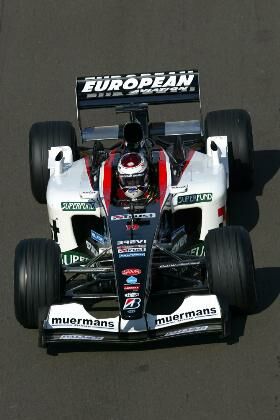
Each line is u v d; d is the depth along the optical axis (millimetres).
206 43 62250
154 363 37438
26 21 65812
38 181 47750
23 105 58781
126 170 39562
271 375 36375
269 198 48562
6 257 45938
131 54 62000
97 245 41594
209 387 36031
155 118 56406
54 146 47500
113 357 37969
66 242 41781
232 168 47469
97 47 62906
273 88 58000
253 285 37375
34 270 37594
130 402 35656
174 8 65562
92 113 57625
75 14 66000
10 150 54656
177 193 40719
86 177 42875
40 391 36688
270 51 61000
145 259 37375
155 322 36531
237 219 47094
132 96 46469
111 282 40094
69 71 61281
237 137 47312
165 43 62625
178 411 35000
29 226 48156
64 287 38844
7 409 35938
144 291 36406
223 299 36875
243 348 37844
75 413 35438
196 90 46250
